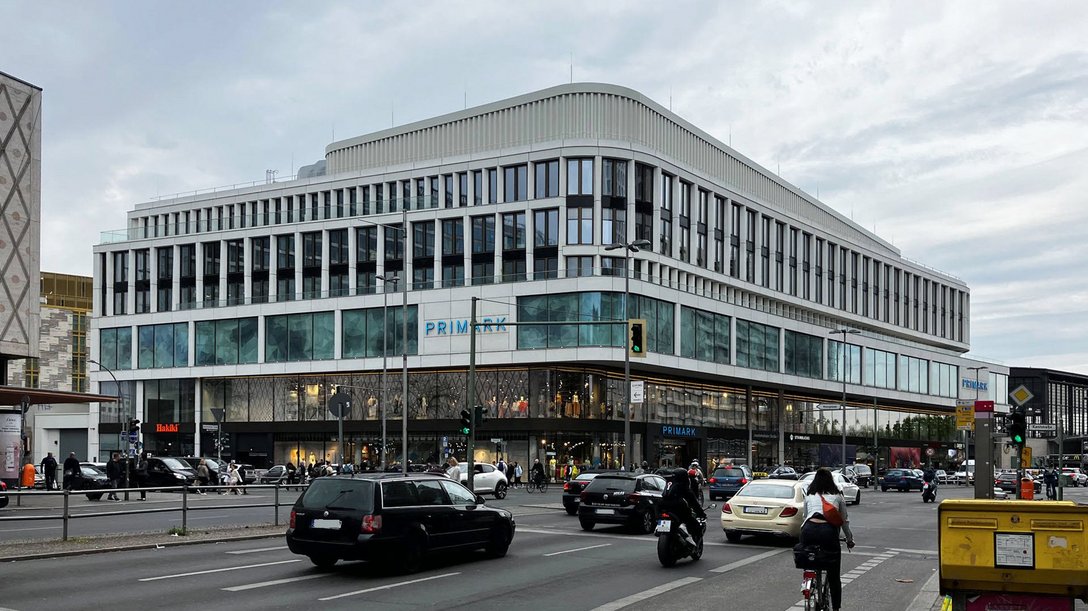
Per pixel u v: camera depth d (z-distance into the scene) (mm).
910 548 21781
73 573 15516
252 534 22000
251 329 72500
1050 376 155625
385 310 57625
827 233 89312
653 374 69188
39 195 42375
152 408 76125
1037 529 8852
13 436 38406
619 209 66250
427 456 65688
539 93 74250
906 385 96812
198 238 77438
